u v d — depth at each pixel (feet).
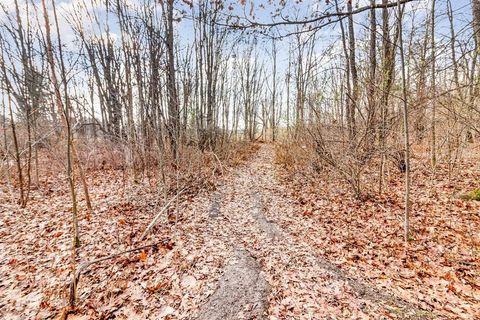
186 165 28.22
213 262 14.25
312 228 18.42
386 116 20.21
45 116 25.68
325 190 26.16
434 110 20.97
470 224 16.17
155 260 14.34
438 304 10.36
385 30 17.07
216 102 57.26
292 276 12.76
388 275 12.45
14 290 12.05
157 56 21.22
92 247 15.47
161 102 20.88
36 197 24.88
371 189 24.36
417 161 31.14
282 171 38.17
